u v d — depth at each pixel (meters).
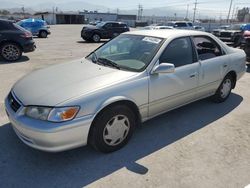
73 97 2.96
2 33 9.40
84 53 12.66
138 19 89.44
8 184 2.83
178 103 4.22
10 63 9.36
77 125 2.95
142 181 2.92
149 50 3.85
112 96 3.18
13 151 3.42
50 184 2.85
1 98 5.34
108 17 80.94
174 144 3.70
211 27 49.59
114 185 2.85
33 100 3.01
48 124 2.84
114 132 3.37
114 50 4.25
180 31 4.44
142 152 3.48
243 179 2.99
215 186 2.86
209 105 5.22
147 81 3.55
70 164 3.19
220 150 3.57
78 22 67.00
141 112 3.62
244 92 6.19
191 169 3.14
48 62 9.73
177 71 3.97
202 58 4.51
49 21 64.38
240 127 4.28
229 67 5.09
